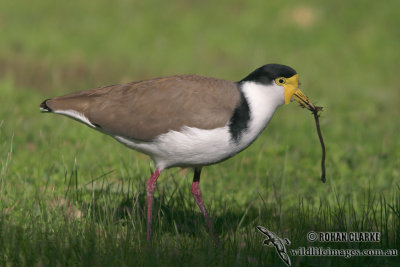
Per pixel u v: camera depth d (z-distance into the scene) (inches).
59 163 484.4
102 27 1107.9
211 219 392.8
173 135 346.3
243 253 338.6
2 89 701.3
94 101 360.2
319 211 424.5
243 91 352.5
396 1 1229.7
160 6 1226.6
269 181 494.0
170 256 329.7
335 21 1176.2
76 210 406.0
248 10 1217.4
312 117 725.3
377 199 460.1
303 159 558.9
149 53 1005.2
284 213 419.8
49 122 592.4
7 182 434.0
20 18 1106.7
